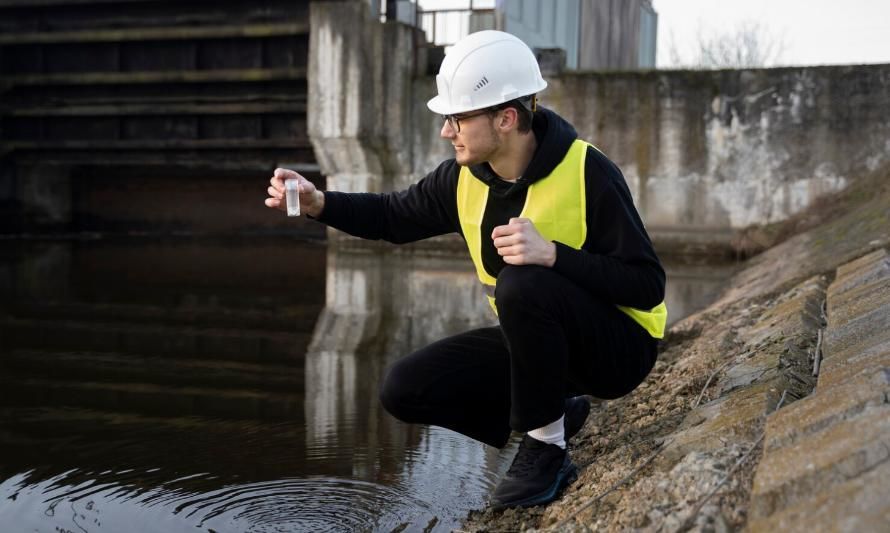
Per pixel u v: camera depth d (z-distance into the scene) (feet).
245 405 14.88
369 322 24.62
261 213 60.59
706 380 11.39
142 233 62.39
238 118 53.01
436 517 9.34
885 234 20.89
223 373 17.69
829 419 6.60
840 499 5.29
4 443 12.49
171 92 53.62
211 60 52.47
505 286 8.05
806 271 20.89
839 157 41.22
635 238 8.21
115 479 10.78
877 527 4.91
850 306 11.51
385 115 48.44
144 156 55.52
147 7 53.52
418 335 22.52
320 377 17.33
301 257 44.73
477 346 9.07
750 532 5.66
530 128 8.44
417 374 8.98
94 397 15.52
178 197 61.46
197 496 10.10
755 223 42.57
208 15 52.44
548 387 8.34
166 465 11.36
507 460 11.56
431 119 48.34
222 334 22.56
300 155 52.85
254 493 10.18
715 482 6.89
